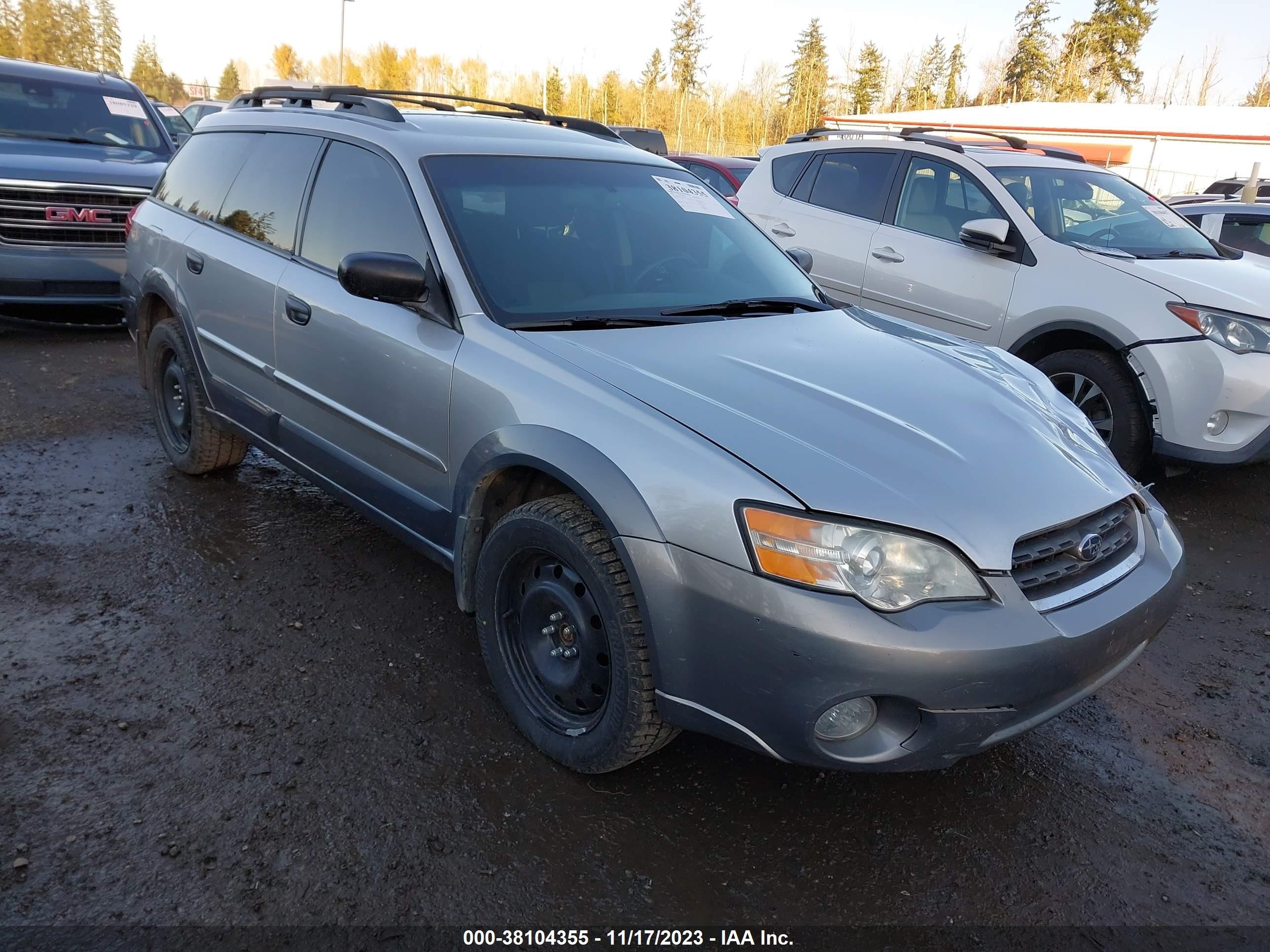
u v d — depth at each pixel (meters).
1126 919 2.33
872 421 2.56
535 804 2.58
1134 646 2.51
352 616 3.52
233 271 3.95
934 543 2.21
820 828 2.58
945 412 2.71
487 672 3.21
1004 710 2.21
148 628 3.33
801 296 3.70
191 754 2.68
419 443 3.08
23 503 4.29
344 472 3.50
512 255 3.16
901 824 2.62
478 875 2.31
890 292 6.19
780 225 6.89
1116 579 2.50
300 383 3.61
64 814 2.40
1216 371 4.78
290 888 2.23
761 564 2.19
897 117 36.84
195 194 4.53
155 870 2.25
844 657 2.12
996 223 5.55
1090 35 59.00
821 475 2.27
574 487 2.49
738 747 2.90
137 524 4.18
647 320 3.08
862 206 6.50
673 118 59.00
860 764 2.25
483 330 2.90
